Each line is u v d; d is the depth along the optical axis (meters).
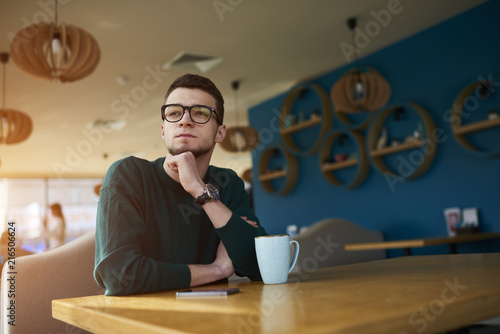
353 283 0.87
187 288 1.04
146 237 1.15
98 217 1.07
